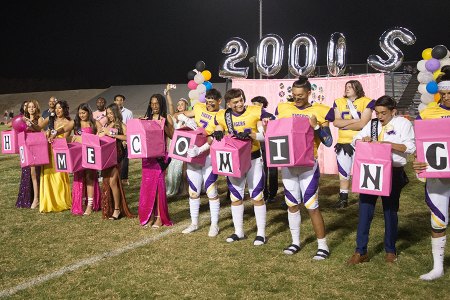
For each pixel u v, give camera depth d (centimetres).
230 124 515
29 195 723
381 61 851
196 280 429
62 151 645
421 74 743
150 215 604
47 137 683
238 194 534
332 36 927
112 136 638
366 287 406
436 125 396
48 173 693
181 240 547
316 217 475
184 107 754
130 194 812
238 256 488
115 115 649
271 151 459
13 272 459
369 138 448
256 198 523
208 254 496
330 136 466
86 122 706
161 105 600
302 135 452
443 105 431
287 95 988
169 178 785
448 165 396
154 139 578
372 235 544
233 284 418
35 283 431
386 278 424
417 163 405
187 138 545
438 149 397
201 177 574
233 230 584
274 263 466
